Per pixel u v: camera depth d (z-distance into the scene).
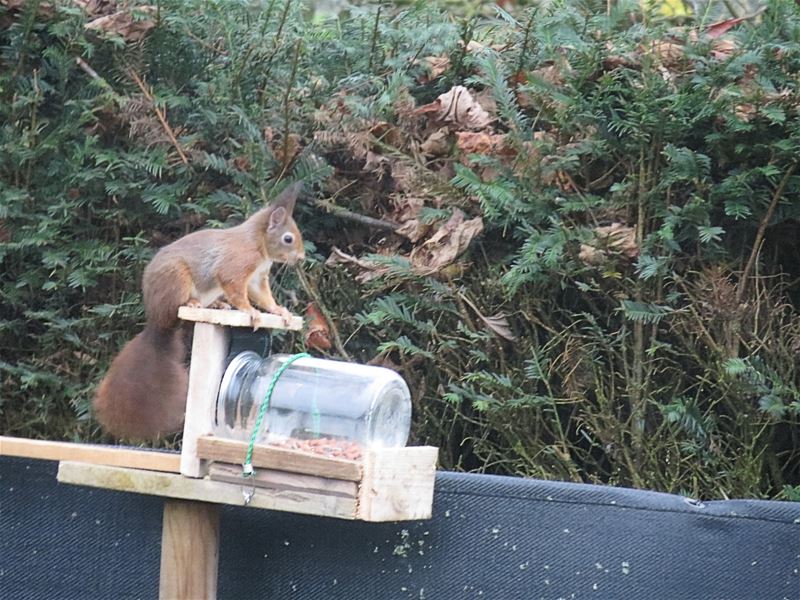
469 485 3.09
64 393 3.52
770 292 3.39
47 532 3.17
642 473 3.38
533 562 3.08
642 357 3.40
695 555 3.07
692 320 3.37
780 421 3.33
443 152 3.52
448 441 3.49
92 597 3.16
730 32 3.49
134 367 3.10
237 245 3.10
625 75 3.42
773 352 3.37
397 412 3.01
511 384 3.40
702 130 3.41
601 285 3.43
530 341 3.44
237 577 3.14
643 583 3.07
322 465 2.91
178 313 3.01
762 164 3.38
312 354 3.50
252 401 2.99
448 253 3.42
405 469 2.94
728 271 3.41
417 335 3.50
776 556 3.06
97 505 3.16
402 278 3.45
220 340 2.99
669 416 3.32
